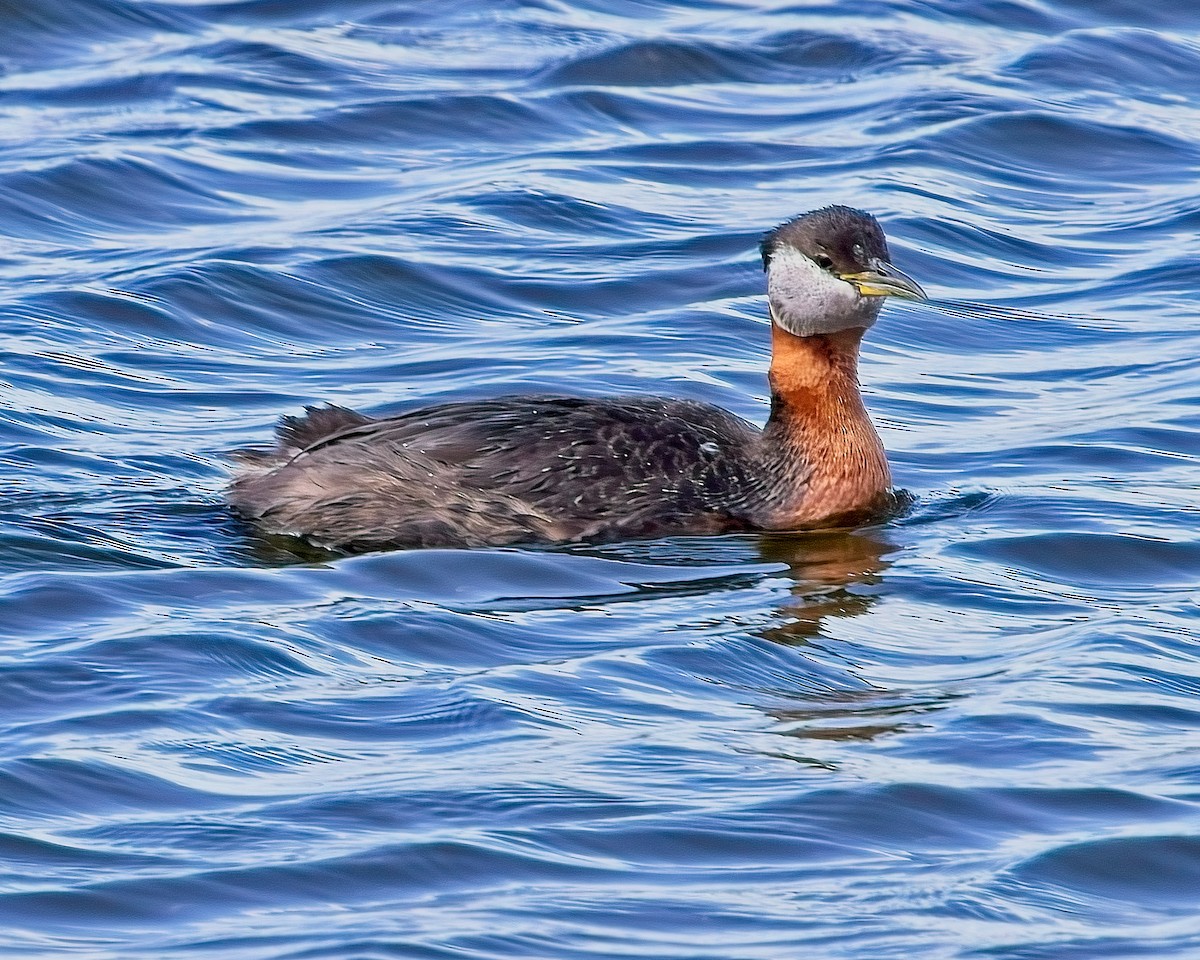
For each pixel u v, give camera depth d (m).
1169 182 24.69
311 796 11.07
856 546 15.41
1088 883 10.41
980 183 24.55
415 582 14.42
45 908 9.95
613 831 10.75
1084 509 15.95
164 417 18.11
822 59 28.36
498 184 23.91
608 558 15.01
